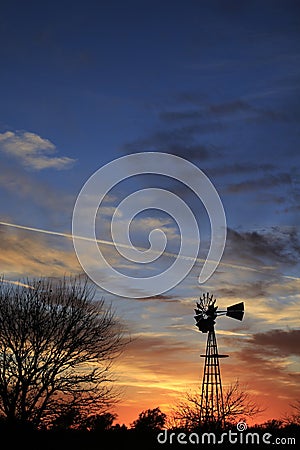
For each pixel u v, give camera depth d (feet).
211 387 134.92
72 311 124.88
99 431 119.34
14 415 112.16
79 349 123.24
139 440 124.57
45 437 113.70
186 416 132.46
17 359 116.06
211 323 140.05
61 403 116.06
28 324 118.42
